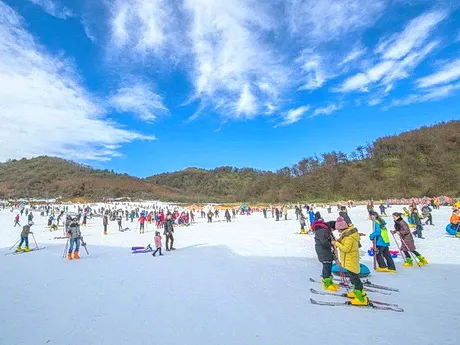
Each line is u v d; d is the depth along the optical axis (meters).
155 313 5.39
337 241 5.75
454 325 4.50
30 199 109.56
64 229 27.55
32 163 168.12
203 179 162.50
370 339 4.14
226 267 9.27
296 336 4.30
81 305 5.96
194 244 15.45
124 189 129.25
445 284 6.58
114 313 5.45
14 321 5.21
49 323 5.08
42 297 6.61
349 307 5.44
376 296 5.95
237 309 5.47
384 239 7.81
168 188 152.62
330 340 4.14
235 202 92.38
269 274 8.14
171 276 8.24
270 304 5.70
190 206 74.50
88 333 4.62
